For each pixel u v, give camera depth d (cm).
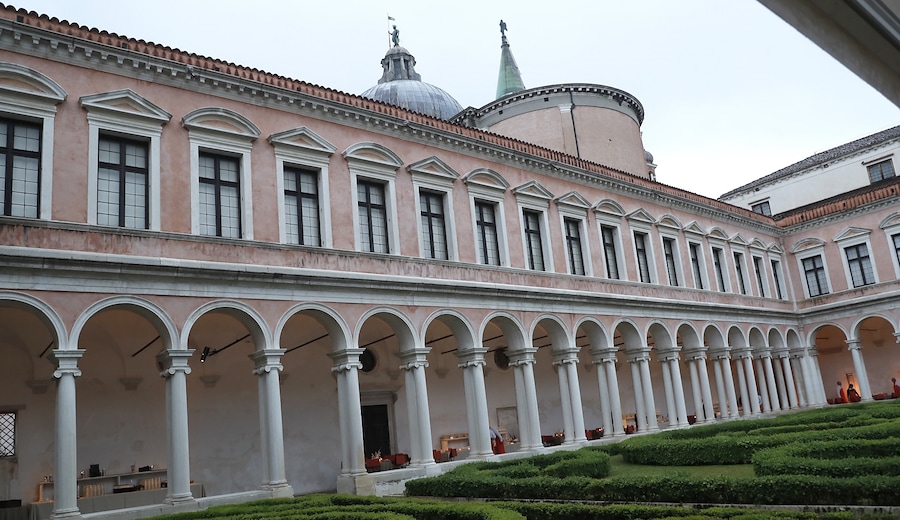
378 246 2364
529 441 2556
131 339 2152
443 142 2633
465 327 2455
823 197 5116
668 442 2030
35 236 1647
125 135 1878
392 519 1180
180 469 1727
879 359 4516
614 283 3139
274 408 1919
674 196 3675
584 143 4000
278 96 2173
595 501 1387
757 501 1188
